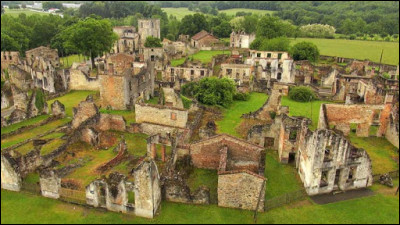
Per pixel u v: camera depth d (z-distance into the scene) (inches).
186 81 3147.1
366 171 1540.4
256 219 1302.9
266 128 1899.6
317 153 1423.5
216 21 6835.6
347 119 2111.2
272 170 1716.3
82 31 3816.4
